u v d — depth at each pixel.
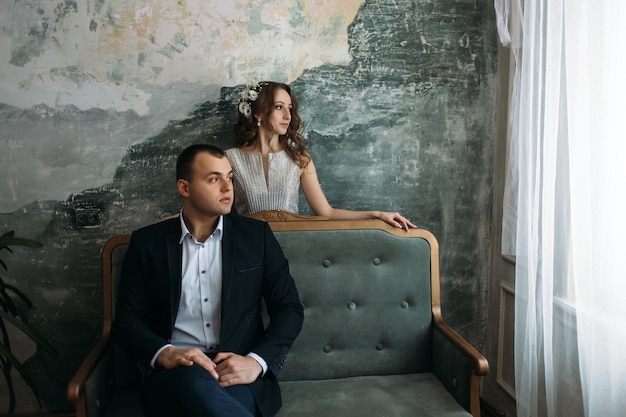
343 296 2.34
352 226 2.37
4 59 2.57
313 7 2.73
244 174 2.59
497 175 2.89
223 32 2.69
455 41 2.84
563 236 2.14
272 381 2.06
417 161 2.89
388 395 2.13
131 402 2.08
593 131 1.87
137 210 2.75
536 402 2.19
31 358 2.77
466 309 3.00
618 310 1.84
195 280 2.08
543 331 2.16
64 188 2.69
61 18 2.58
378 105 2.83
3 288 2.47
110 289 2.24
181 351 1.87
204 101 2.72
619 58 1.81
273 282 2.16
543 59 2.14
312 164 2.69
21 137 2.63
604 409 1.87
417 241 2.38
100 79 2.64
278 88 2.52
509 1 2.48
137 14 2.62
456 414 1.99
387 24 2.79
